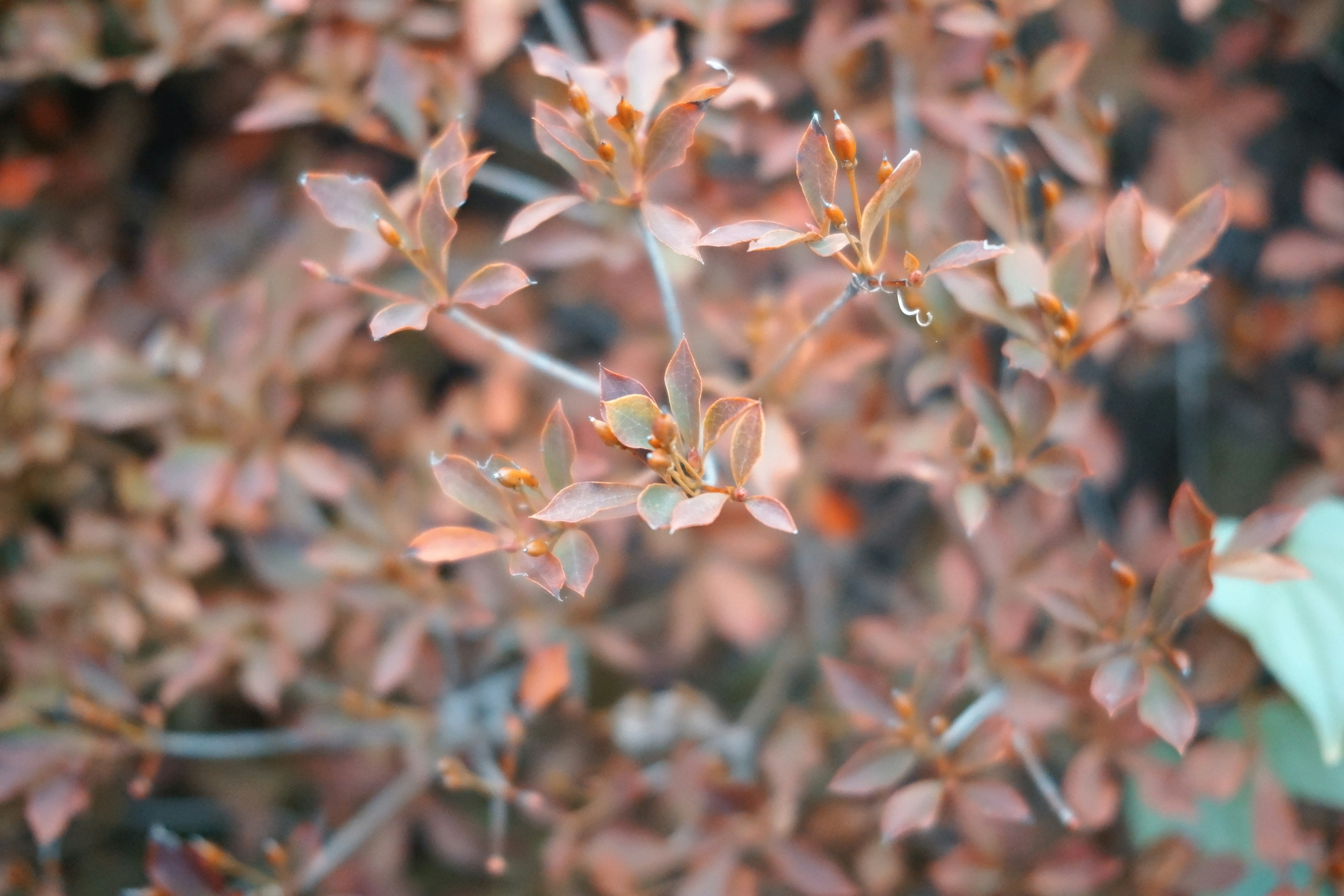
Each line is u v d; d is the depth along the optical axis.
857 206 0.66
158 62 0.83
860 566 1.00
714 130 0.78
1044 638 0.86
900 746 0.73
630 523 0.85
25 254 0.88
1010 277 0.71
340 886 0.86
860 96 0.87
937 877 0.79
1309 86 1.00
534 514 0.66
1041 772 0.75
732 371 0.85
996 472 0.73
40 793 0.79
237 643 0.83
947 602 0.81
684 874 0.87
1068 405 0.78
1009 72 0.79
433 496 0.83
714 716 0.88
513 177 0.96
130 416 0.81
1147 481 1.05
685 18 0.80
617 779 0.83
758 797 0.79
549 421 0.68
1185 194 0.85
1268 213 1.03
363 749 0.87
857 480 0.89
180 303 0.89
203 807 0.99
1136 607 0.72
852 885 0.79
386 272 0.86
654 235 0.68
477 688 0.87
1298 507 0.78
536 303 0.90
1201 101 0.86
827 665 0.74
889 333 0.84
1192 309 0.93
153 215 0.98
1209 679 0.77
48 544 0.84
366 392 0.88
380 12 0.82
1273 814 0.77
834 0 0.85
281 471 0.84
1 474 0.85
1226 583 0.76
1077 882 0.76
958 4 0.80
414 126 0.77
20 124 0.97
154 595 0.83
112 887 0.95
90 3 0.86
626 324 0.86
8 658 0.86
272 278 0.85
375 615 0.84
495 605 0.83
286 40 0.87
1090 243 0.71
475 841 0.87
